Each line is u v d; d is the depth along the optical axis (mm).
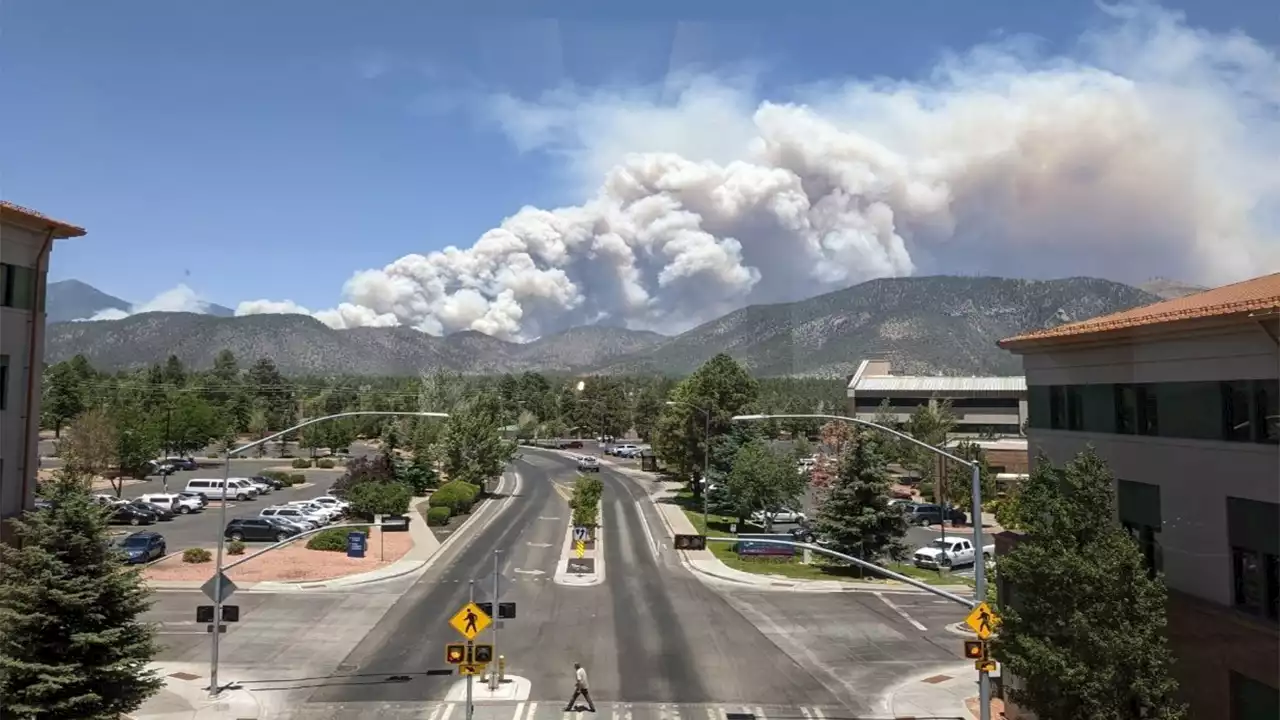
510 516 67188
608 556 51875
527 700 25344
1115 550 17562
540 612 37219
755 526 63500
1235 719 17562
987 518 70312
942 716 24516
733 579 46000
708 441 69188
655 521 66250
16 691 19750
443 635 32969
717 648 31781
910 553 52031
